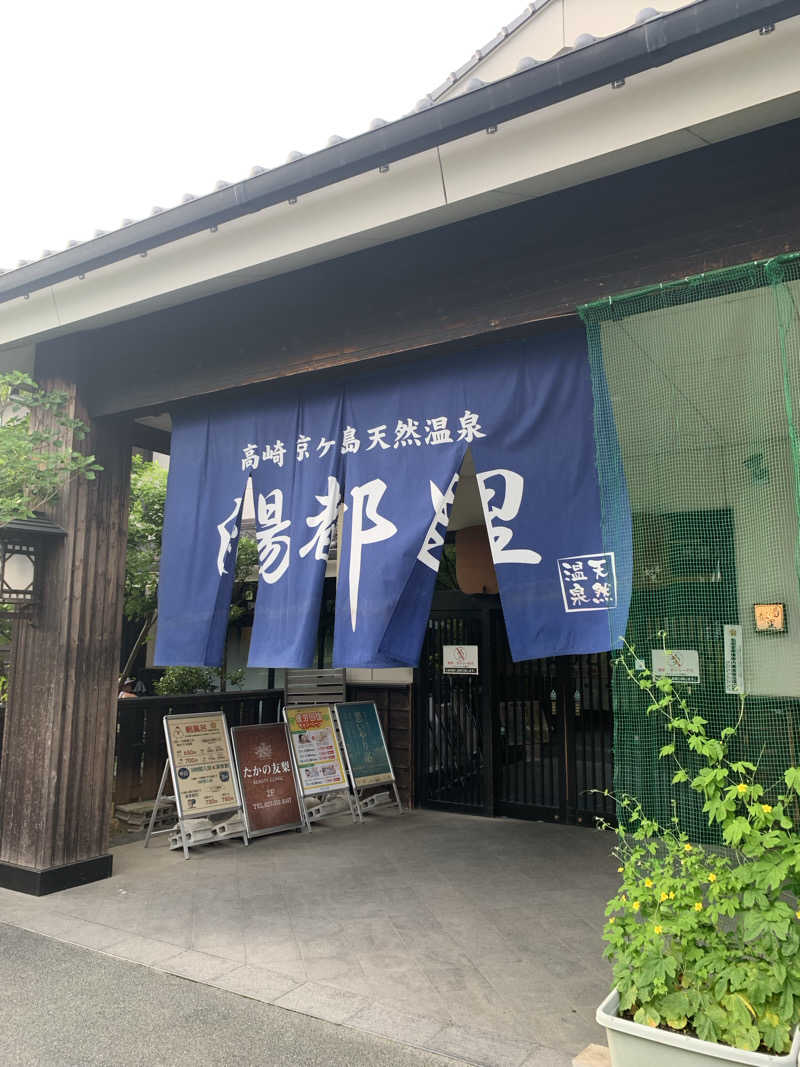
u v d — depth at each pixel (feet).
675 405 13.92
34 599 20.89
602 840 25.17
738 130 11.78
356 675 32.71
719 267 12.93
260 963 15.25
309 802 28.60
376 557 16.57
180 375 20.07
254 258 16.15
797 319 12.89
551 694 28.22
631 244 13.88
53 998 13.73
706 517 14.16
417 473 16.66
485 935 16.84
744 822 10.39
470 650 29.89
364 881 20.79
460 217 14.39
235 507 19.47
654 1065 9.91
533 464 15.37
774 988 9.70
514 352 15.97
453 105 12.32
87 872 20.58
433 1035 12.42
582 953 15.87
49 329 20.06
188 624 19.52
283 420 19.15
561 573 14.70
